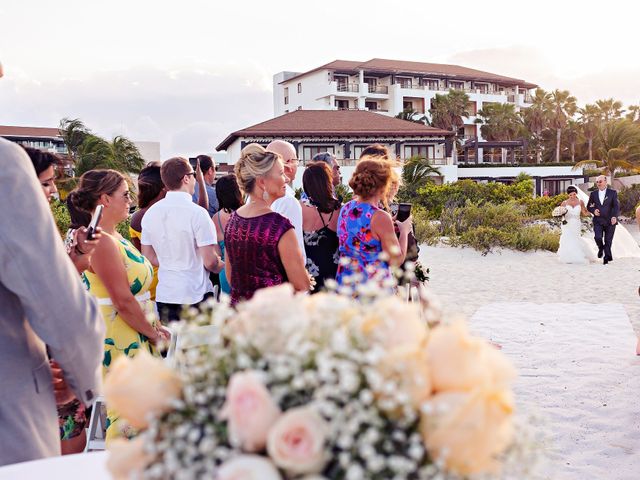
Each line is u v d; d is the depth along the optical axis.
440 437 1.07
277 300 1.21
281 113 80.94
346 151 46.47
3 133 60.84
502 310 8.87
